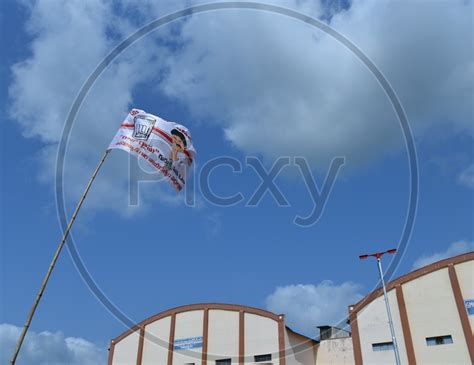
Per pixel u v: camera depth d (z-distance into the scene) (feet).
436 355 120.67
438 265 128.98
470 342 117.60
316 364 148.77
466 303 121.90
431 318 124.47
